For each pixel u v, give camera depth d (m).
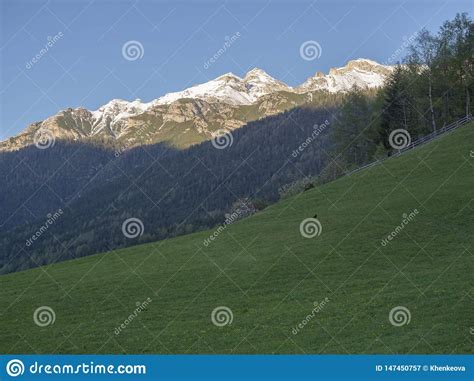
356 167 98.25
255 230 59.47
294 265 46.53
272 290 41.38
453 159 70.75
